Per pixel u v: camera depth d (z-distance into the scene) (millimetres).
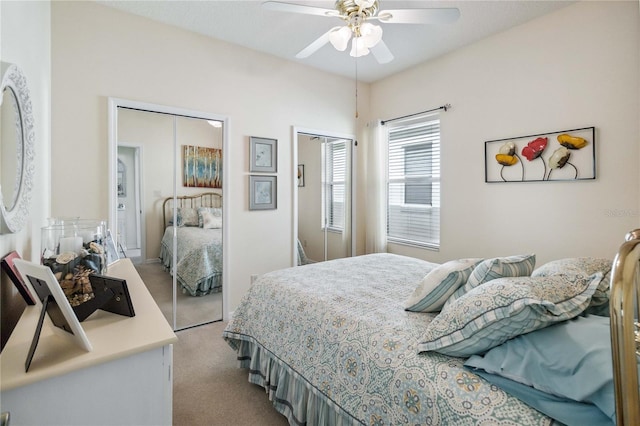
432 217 3570
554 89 2500
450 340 1120
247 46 3145
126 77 2570
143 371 963
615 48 2201
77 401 874
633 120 2137
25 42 1633
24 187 1441
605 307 1289
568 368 873
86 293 1186
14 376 796
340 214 4020
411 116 3631
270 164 3373
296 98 3539
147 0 2414
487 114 2936
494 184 2904
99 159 2465
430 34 2852
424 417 1045
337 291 1839
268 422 1748
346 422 1359
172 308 2885
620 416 606
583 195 2369
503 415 912
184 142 2893
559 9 2459
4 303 1183
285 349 1731
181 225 2904
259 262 3346
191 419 1759
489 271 1329
